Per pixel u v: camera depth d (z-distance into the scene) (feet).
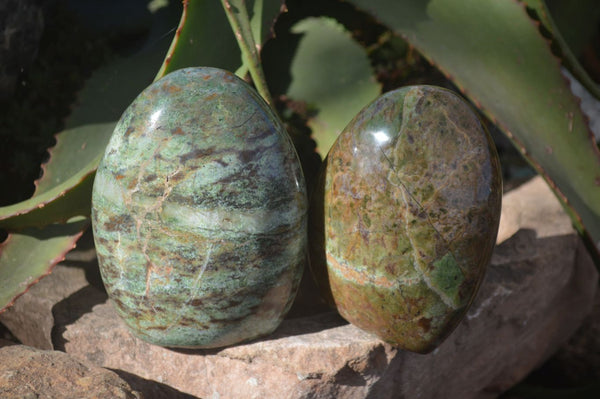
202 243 1.77
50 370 1.84
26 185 2.24
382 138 1.78
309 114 2.18
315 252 1.89
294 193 1.82
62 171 2.07
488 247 1.84
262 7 1.95
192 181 1.75
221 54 1.92
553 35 2.10
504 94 2.06
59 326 2.00
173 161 1.75
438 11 2.08
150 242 1.78
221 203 1.76
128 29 2.30
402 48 2.46
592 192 2.07
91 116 2.11
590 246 2.05
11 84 2.24
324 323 1.95
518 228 2.38
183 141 1.75
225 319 1.82
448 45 2.08
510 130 2.00
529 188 2.60
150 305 1.82
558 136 2.07
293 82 2.21
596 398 2.28
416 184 1.78
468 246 1.81
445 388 2.15
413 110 1.79
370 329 1.88
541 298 2.29
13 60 2.21
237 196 1.77
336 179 1.83
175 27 2.11
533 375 2.51
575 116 2.06
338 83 2.21
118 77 2.14
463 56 2.08
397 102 1.80
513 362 2.35
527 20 2.04
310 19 2.26
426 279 1.81
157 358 1.96
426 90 1.81
